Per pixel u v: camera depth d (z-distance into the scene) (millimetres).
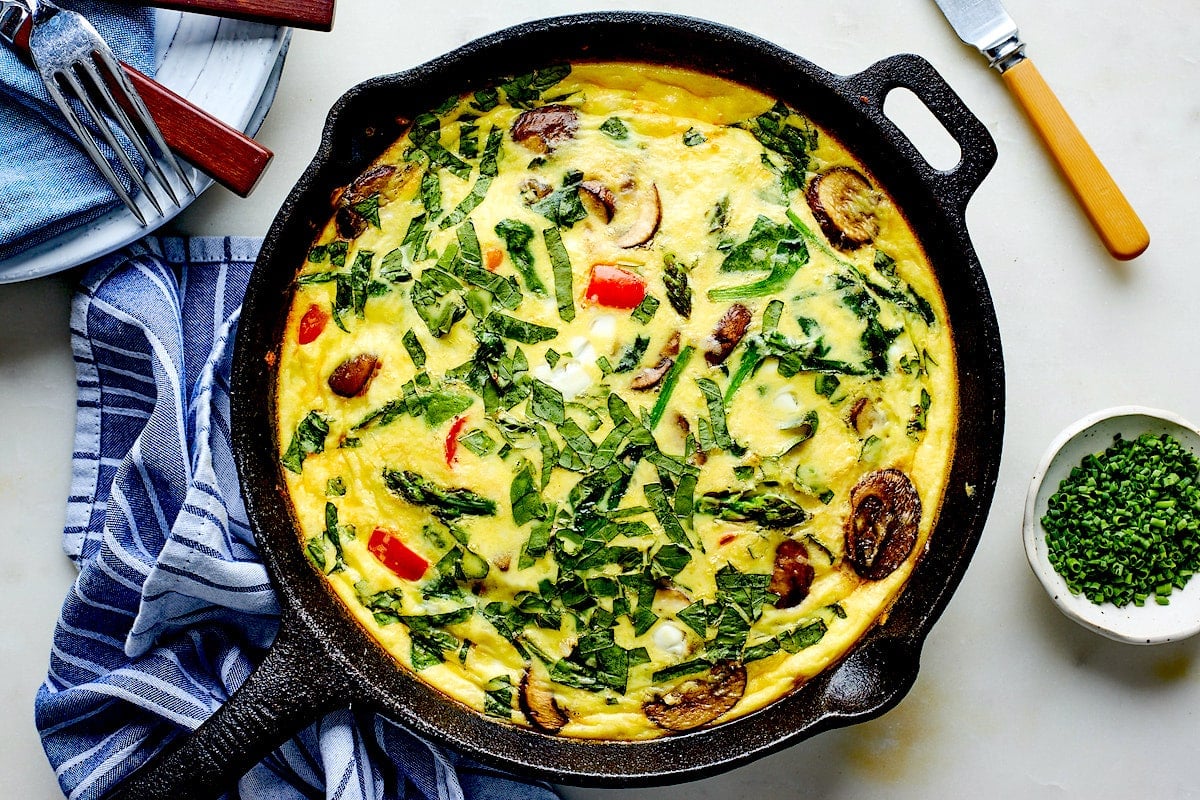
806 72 541
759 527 550
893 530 554
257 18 580
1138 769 609
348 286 564
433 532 554
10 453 619
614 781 528
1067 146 605
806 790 613
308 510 561
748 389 552
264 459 553
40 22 554
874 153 552
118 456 615
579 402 550
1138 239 602
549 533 547
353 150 558
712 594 550
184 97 587
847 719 520
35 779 614
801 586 552
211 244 612
